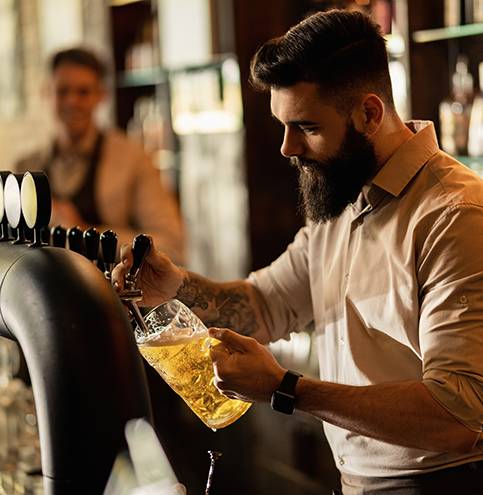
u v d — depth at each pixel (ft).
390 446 6.98
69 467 4.34
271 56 6.62
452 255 6.38
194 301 7.75
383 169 6.85
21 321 4.66
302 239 8.12
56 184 14.97
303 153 6.83
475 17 11.93
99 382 4.38
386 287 6.86
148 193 14.85
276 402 6.14
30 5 23.72
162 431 15.26
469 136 12.24
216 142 17.58
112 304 4.62
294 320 8.27
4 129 25.13
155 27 18.56
